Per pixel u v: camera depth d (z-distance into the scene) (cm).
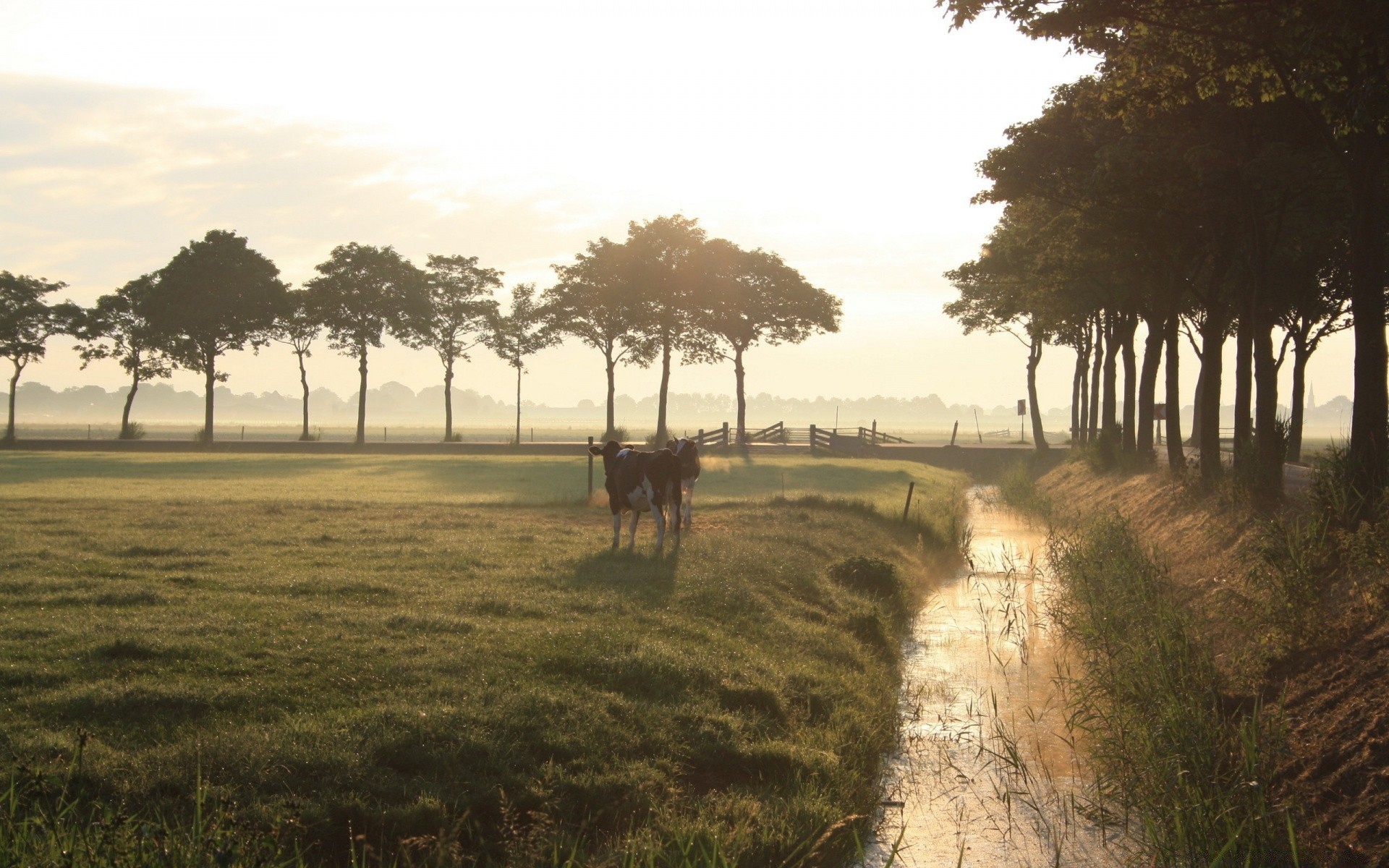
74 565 1469
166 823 637
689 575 1536
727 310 7344
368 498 2870
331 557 1631
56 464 4753
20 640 995
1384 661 941
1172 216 2408
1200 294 2547
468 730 809
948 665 1384
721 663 1080
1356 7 1266
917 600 1794
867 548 2078
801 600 1525
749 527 2220
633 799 762
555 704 884
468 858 667
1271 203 2275
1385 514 1195
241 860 573
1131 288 3284
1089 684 1205
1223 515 1886
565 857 679
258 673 922
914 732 1079
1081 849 796
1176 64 1545
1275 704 994
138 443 6956
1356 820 758
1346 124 1439
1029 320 5409
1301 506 1675
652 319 7225
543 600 1305
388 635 1077
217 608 1183
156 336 7469
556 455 6291
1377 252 1496
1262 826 760
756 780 845
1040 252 3167
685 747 864
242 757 726
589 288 7300
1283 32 1405
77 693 831
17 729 757
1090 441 4759
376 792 717
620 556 1711
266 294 7531
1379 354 1473
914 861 772
